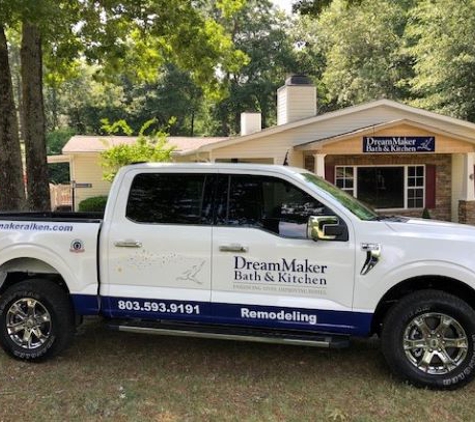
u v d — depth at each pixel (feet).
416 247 14.43
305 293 14.99
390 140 49.83
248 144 52.26
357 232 14.78
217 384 14.98
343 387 14.74
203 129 163.43
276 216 15.40
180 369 16.10
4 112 28.35
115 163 50.85
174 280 15.80
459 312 14.26
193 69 39.93
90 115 150.41
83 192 69.41
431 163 55.36
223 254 15.40
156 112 147.23
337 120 52.85
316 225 14.42
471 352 14.23
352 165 53.72
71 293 16.42
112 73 41.83
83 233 16.37
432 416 13.00
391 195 54.90
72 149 67.67
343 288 14.74
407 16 113.39
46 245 16.57
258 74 150.51
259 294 15.29
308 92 57.77
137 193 16.37
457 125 54.24
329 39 135.95
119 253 16.10
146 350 17.75
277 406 13.56
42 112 31.55
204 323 15.76
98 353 17.48
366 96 115.55
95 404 13.56
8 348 16.72
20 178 28.96
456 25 80.02
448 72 81.46
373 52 117.08
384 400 13.87
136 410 13.35
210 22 39.63
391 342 14.74
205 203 15.90
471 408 13.42
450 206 56.18
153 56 42.47
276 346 18.13
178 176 16.21
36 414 13.12
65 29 25.76
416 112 53.47
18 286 16.78
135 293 16.01
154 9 34.94
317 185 15.89
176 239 15.72
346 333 14.88
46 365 16.44
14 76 136.46
